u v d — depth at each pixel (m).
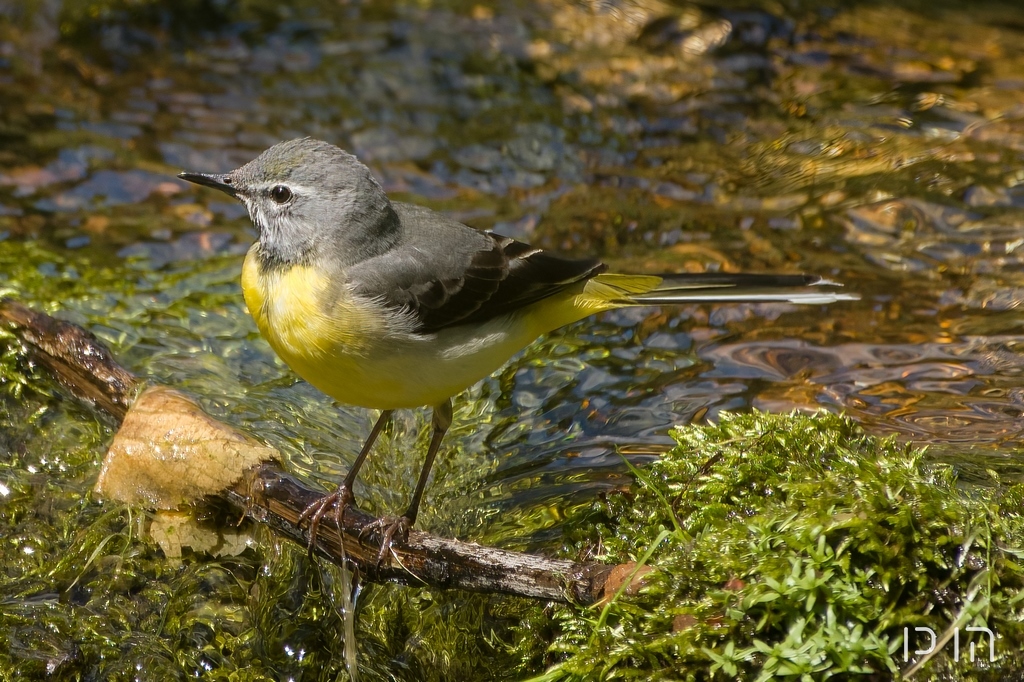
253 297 9.16
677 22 19.77
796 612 6.89
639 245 14.45
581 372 12.16
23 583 9.07
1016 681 6.83
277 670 8.95
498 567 7.98
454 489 10.57
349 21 19.84
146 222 14.81
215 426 9.56
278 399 11.67
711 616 7.08
